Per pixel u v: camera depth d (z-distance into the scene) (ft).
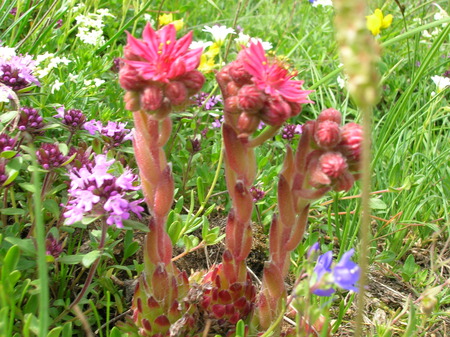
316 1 1.28
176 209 0.71
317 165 0.44
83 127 0.68
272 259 0.50
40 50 0.98
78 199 0.50
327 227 0.83
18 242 0.50
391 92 1.24
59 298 0.60
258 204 0.82
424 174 0.90
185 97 0.42
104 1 1.31
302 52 1.35
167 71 0.42
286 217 0.48
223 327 0.54
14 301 0.50
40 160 0.59
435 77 1.02
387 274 0.79
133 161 0.86
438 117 1.09
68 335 0.50
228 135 0.47
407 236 0.88
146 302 0.51
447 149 0.94
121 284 0.65
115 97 0.95
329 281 0.42
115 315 0.63
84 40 0.99
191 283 0.58
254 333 0.54
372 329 0.68
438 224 0.89
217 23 1.40
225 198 0.88
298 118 1.17
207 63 0.99
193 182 0.86
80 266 0.66
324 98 1.20
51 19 1.02
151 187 0.48
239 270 0.53
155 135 0.46
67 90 0.88
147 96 0.41
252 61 0.44
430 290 0.50
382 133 0.86
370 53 0.29
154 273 0.49
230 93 0.46
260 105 0.43
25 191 0.68
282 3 1.63
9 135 0.62
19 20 0.91
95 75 0.97
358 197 0.72
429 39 1.34
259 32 1.45
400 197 0.90
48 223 0.68
